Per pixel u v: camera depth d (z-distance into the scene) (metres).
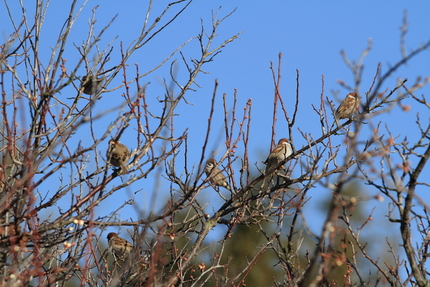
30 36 11.49
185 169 11.90
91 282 10.87
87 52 10.59
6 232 9.98
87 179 10.51
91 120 8.98
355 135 7.29
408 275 10.32
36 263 9.11
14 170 11.34
